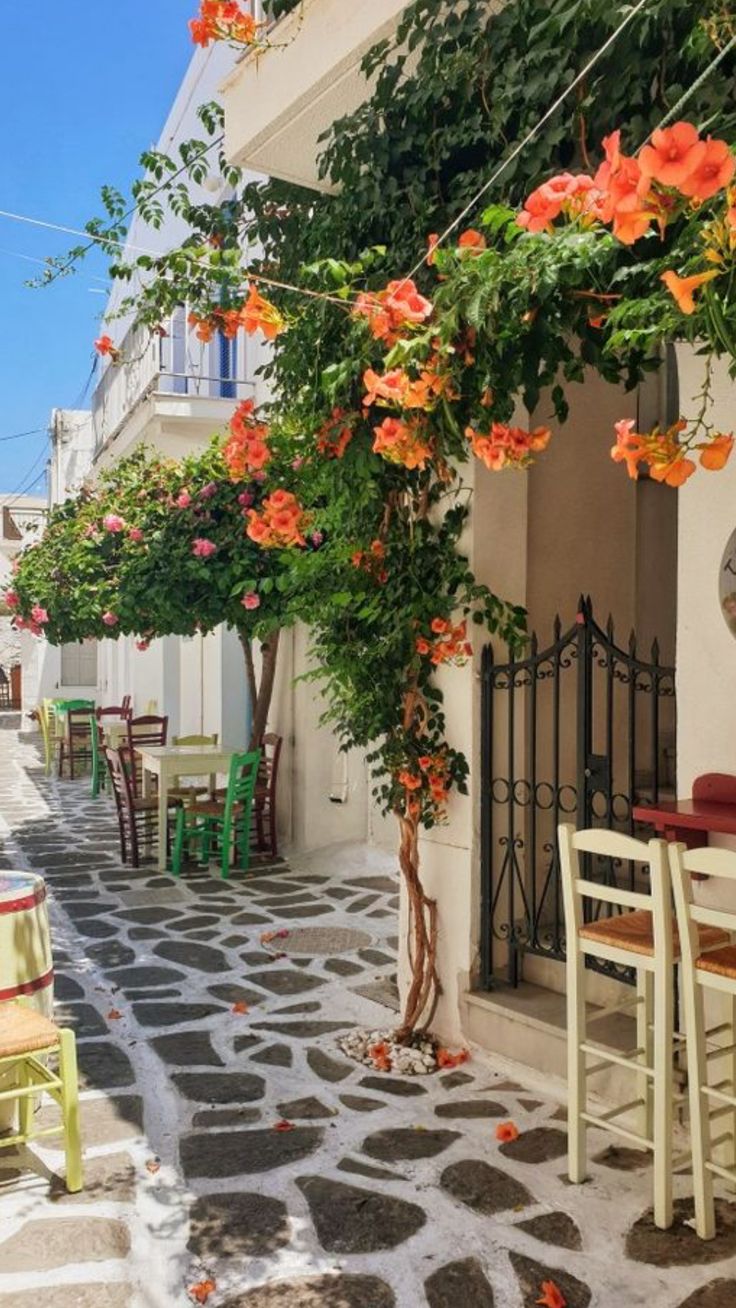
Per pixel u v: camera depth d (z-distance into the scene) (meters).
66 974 5.73
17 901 3.68
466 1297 2.75
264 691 9.05
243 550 8.09
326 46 4.27
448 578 4.48
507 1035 4.28
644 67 3.02
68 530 11.02
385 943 6.33
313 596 4.89
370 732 4.57
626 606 5.70
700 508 3.65
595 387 5.54
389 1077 4.26
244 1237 3.05
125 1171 3.46
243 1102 4.01
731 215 1.92
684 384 3.71
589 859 4.72
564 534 5.41
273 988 5.46
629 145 3.14
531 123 3.43
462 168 3.96
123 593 8.50
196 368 11.02
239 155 4.94
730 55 2.80
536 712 5.03
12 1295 2.77
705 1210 2.98
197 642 13.11
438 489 4.52
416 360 2.83
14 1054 3.19
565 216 2.79
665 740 6.05
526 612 4.53
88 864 8.88
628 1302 2.71
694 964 2.95
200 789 9.82
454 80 3.68
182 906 7.32
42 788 14.23
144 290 4.71
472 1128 3.77
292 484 5.17
